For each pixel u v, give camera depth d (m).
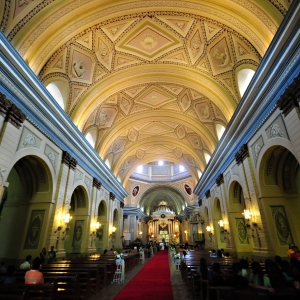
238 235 11.00
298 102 5.46
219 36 8.71
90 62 9.89
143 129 17.22
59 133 8.95
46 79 8.53
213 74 10.20
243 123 8.73
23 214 8.46
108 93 11.54
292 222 7.44
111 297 5.39
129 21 8.78
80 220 12.02
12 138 6.14
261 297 3.15
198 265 6.65
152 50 10.18
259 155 7.89
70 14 7.66
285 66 5.88
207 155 16.61
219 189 13.30
